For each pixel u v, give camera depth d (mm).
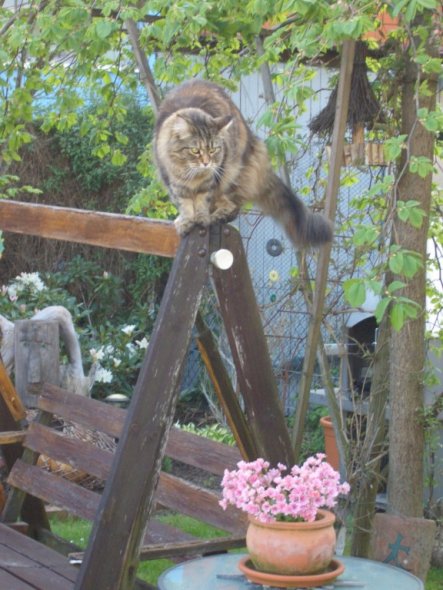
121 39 6082
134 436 3449
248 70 5535
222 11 5098
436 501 6352
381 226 4492
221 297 3619
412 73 5105
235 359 3697
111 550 3424
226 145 4379
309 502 3258
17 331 7000
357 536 5230
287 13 4910
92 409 4938
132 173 11312
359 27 4074
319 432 8391
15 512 5375
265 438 3783
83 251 11805
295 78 5199
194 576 3410
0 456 6301
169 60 5848
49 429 5234
